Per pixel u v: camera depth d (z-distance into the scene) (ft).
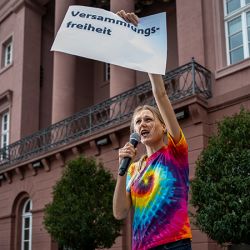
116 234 34.68
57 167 50.90
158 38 9.29
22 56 63.41
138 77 55.42
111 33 9.61
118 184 8.97
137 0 57.06
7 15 70.18
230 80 36.88
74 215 33.50
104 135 44.32
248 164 23.70
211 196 23.94
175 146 8.68
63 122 51.55
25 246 56.08
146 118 9.05
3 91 66.69
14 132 61.57
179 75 38.86
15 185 58.29
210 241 33.37
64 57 55.06
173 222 8.09
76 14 9.89
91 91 64.08
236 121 25.53
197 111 35.73
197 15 40.60
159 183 8.38
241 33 38.96
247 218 22.34
